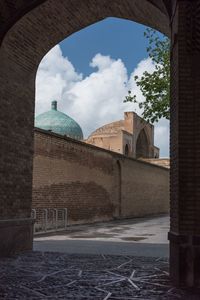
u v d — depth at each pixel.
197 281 6.46
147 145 46.62
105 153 24.44
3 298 5.64
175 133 7.01
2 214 9.33
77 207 20.45
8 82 9.57
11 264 8.36
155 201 34.94
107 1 9.77
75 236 15.23
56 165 18.33
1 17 9.12
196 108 6.73
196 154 6.67
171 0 7.68
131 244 12.51
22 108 10.20
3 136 9.38
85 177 21.45
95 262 8.77
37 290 6.14
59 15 10.01
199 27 6.74
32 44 10.23
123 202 27.42
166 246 11.98
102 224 21.97
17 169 9.96
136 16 10.13
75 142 20.19
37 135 16.78
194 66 6.80
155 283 6.69
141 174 31.36
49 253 10.05
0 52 9.22
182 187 6.65
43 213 17.11
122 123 43.38
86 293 6.00
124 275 7.34
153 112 16.23
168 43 16.11
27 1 9.22
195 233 6.56
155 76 16.16
